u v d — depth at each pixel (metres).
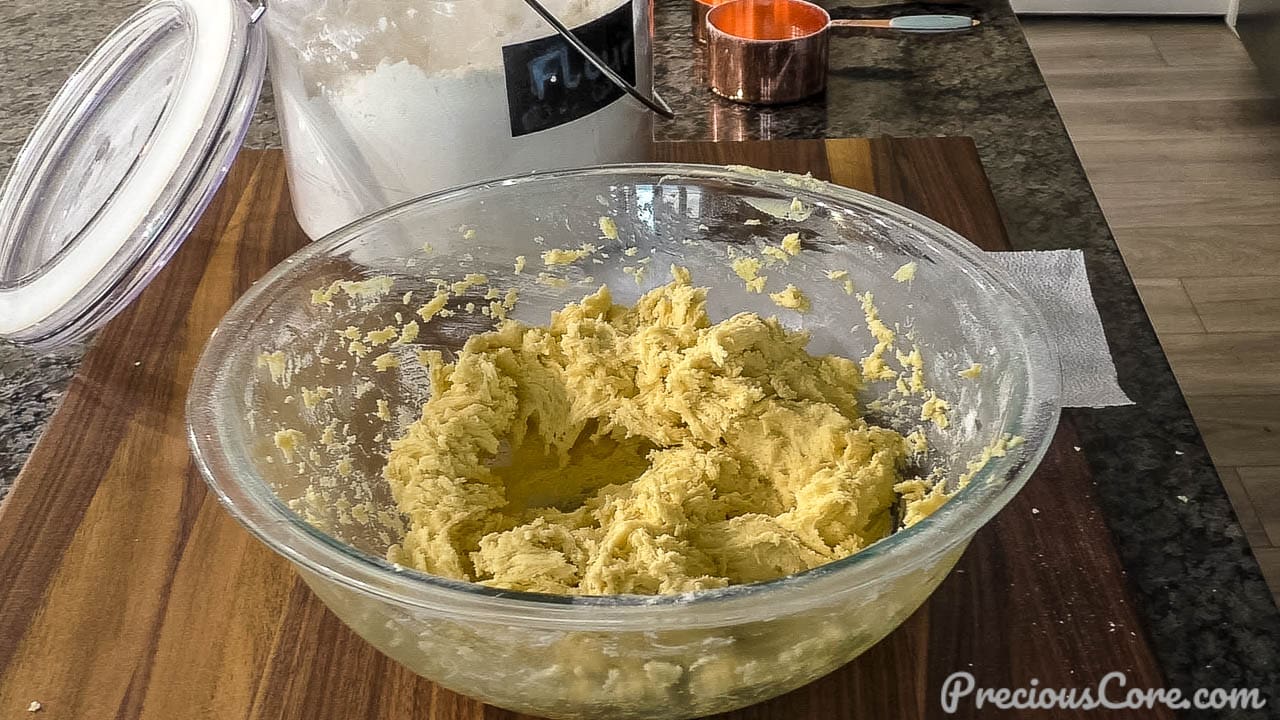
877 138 0.60
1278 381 0.98
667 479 0.40
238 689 0.35
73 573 0.39
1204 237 1.13
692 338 0.44
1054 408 0.34
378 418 0.44
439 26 0.46
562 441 0.44
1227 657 0.36
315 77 0.47
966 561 0.39
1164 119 1.30
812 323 0.46
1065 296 0.51
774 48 0.65
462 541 0.40
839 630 0.31
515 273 0.47
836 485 0.38
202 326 0.51
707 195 0.45
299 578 0.39
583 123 0.49
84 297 0.44
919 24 0.75
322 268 0.42
